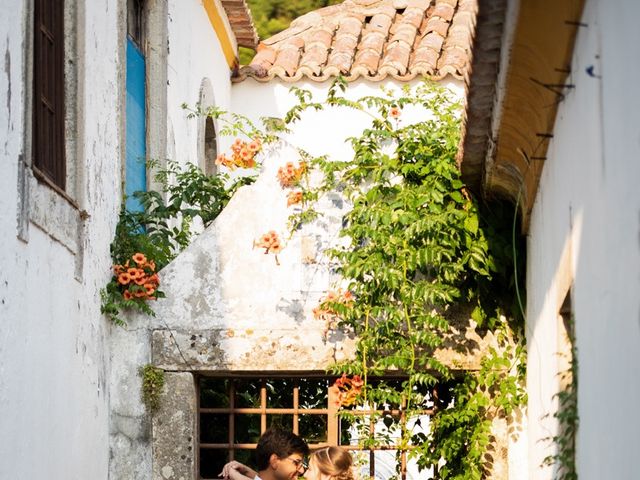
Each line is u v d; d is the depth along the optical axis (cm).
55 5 717
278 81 1234
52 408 661
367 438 791
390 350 783
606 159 436
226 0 1163
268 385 921
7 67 599
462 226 775
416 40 1283
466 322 786
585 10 481
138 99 927
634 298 392
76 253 712
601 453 471
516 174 696
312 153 1209
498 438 779
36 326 635
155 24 951
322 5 2091
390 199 788
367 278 786
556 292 596
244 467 674
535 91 571
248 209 805
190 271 801
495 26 542
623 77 399
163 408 790
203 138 1103
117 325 795
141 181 920
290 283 796
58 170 708
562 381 588
